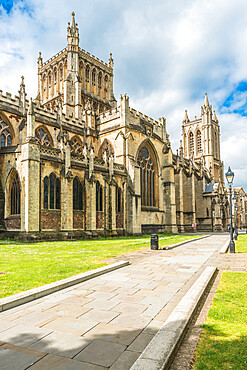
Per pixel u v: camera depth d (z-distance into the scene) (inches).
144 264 725.9
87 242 1441.9
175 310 348.8
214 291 466.9
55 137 2156.7
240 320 332.5
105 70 3508.9
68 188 1637.6
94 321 335.0
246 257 855.1
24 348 268.5
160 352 241.4
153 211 2486.5
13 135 1927.9
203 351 259.8
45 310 373.7
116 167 2118.6
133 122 2349.9
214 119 4891.7
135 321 335.3
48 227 1553.9
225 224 3890.3
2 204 1635.1
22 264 705.6
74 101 2883.9
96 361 243.8
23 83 2020.2
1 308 370.9
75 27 3016.7
